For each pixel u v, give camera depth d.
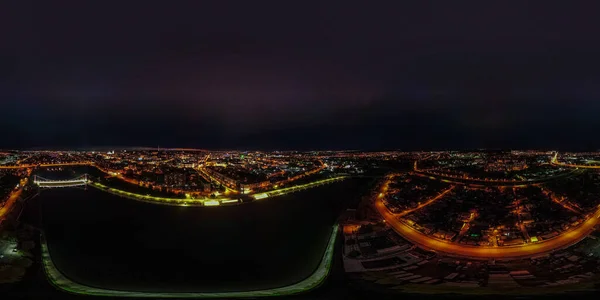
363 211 153.00
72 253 113.62
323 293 88.94
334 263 106.25
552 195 169.38
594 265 97.31
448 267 100.50
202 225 144.12
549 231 121.69
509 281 90.06
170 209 166.38
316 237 128.62
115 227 140.12
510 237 118.75
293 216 155.12
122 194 189.62
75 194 188.62
